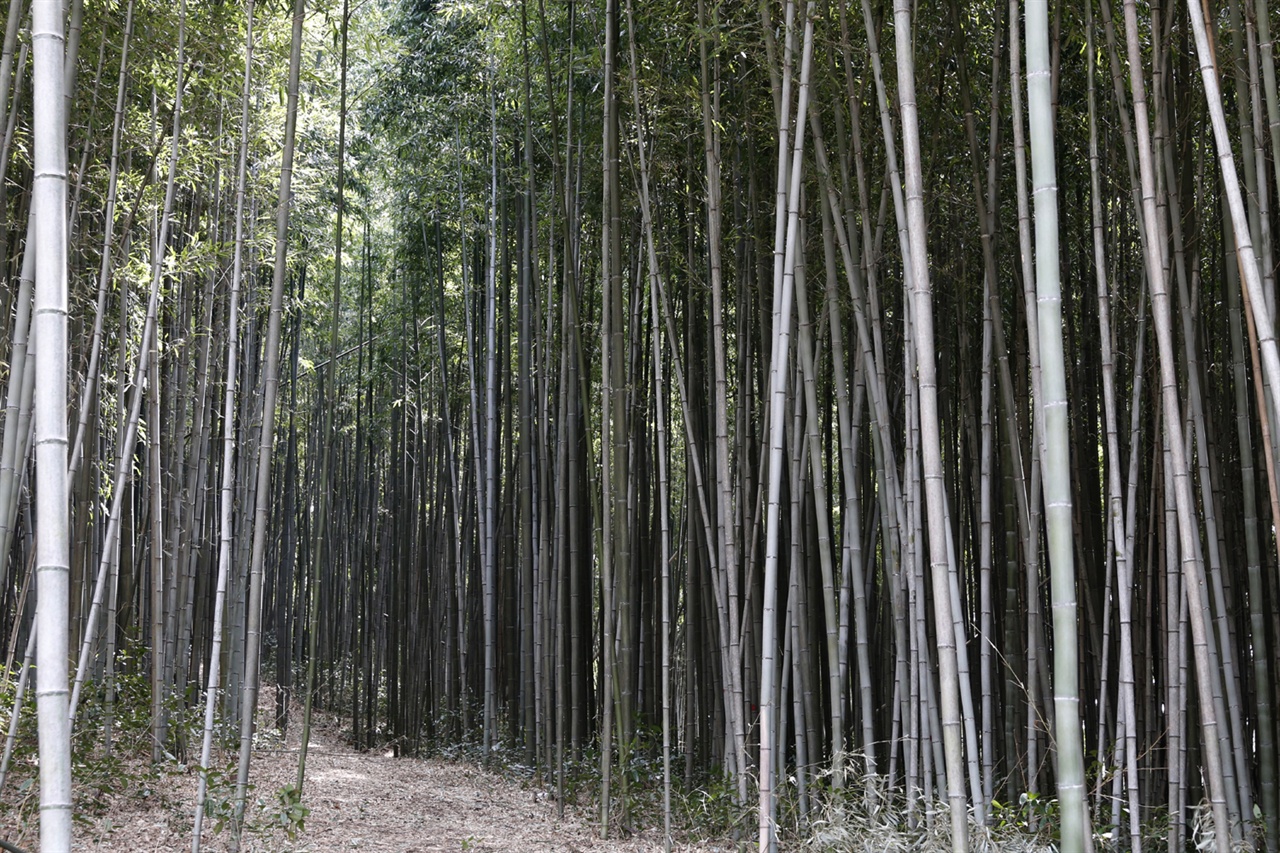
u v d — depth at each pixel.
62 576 1.97
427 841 6.09
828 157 6.24
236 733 9.06
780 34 5.63
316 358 14.98
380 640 13.74
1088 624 6.35
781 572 7.21
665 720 5.96
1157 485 5.45
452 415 12.73
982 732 5.24
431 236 11.66
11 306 5.73
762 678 4.38
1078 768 2.58
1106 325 4.59
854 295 5.41
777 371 4.45
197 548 8.58
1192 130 5.69
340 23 8.23
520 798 7.82
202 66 6.24
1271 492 3.26
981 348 7.07
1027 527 5.52
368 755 11.56
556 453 8.98
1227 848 3.33
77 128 5.60
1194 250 5.26
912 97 3.17
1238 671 5.66
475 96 9.78
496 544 10.69
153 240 6.39
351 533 14.52
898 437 6.72
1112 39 4.75
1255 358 3.30
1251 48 4.17
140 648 8.18
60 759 1.91
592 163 8.56
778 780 5.73
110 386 7.13
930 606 5.79
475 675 11.13
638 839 6.26
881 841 4.60
